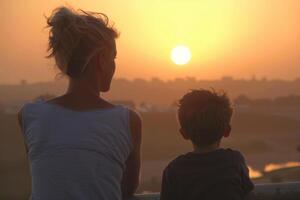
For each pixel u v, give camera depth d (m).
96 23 2.18
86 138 2.12
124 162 2.19
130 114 2.22
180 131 2.82
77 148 2.11
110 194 2.10
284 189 2.86
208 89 2.79
